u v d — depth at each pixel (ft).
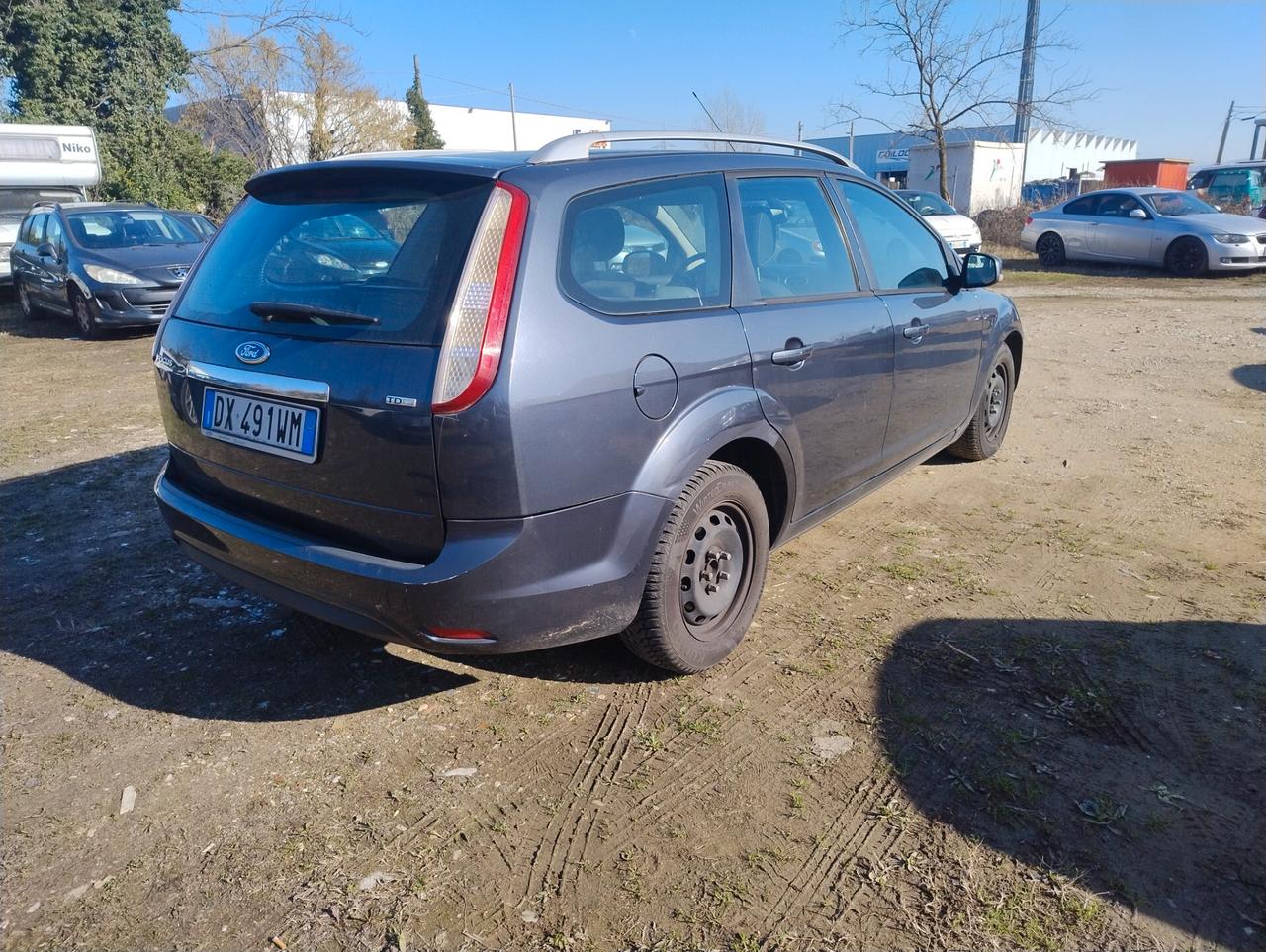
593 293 9.30
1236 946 7.11
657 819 8.63
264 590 10.11
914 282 14.83
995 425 18.79
